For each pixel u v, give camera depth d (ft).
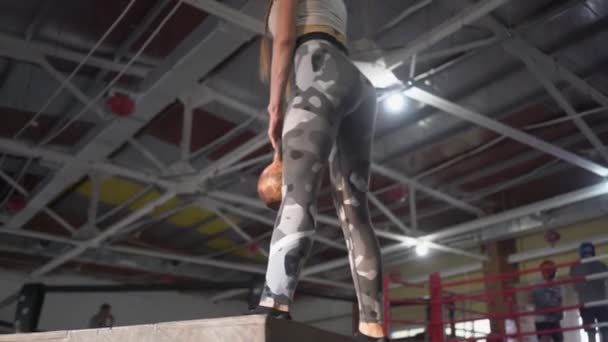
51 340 4.64
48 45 20.48
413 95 21.52
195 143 28.55
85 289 16.97
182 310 49.42
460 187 34.88
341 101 5.25
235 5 17.80
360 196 5.75
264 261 44.75
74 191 33.09
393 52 19.52
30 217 31.27
